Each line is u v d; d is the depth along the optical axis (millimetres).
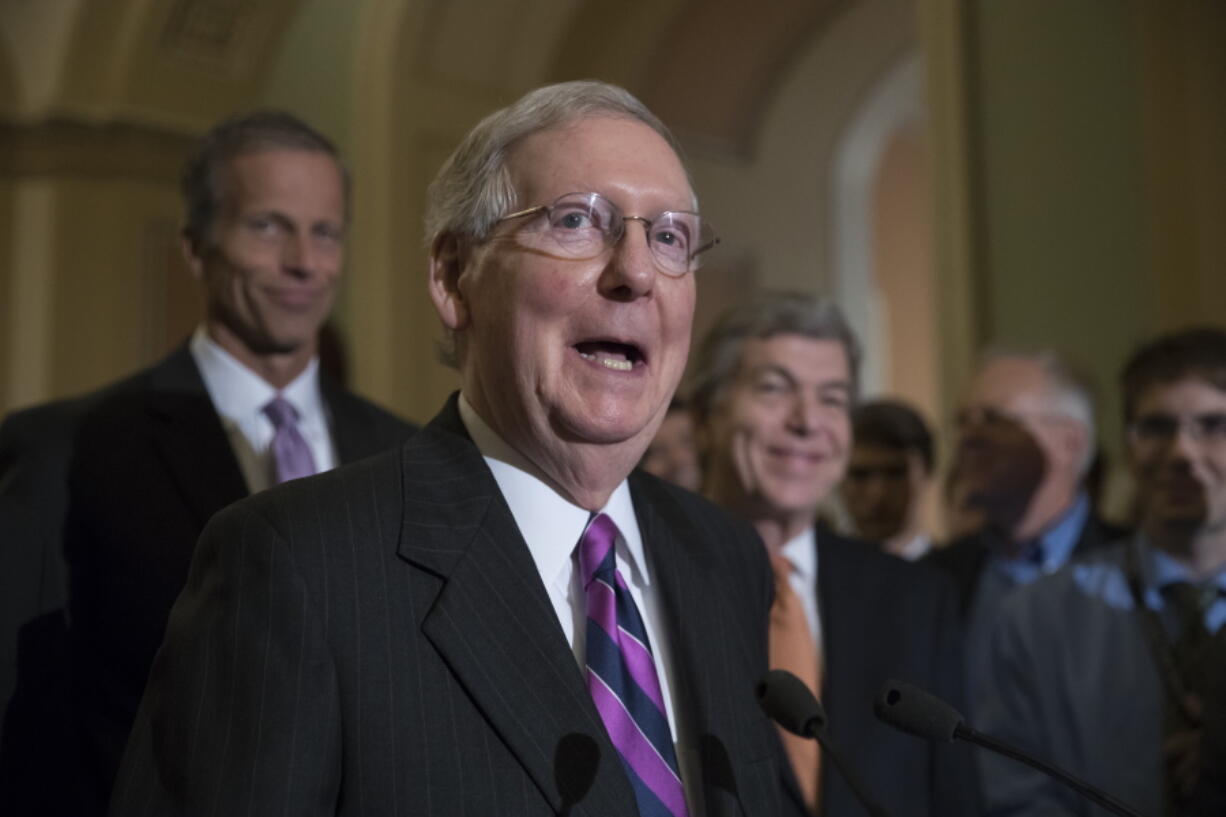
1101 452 3291
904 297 12188
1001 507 2973
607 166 1241
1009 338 4738
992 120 4828
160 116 7266
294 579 1107
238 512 1166
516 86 7742
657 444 3350
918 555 3539
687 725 1312
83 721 1649
